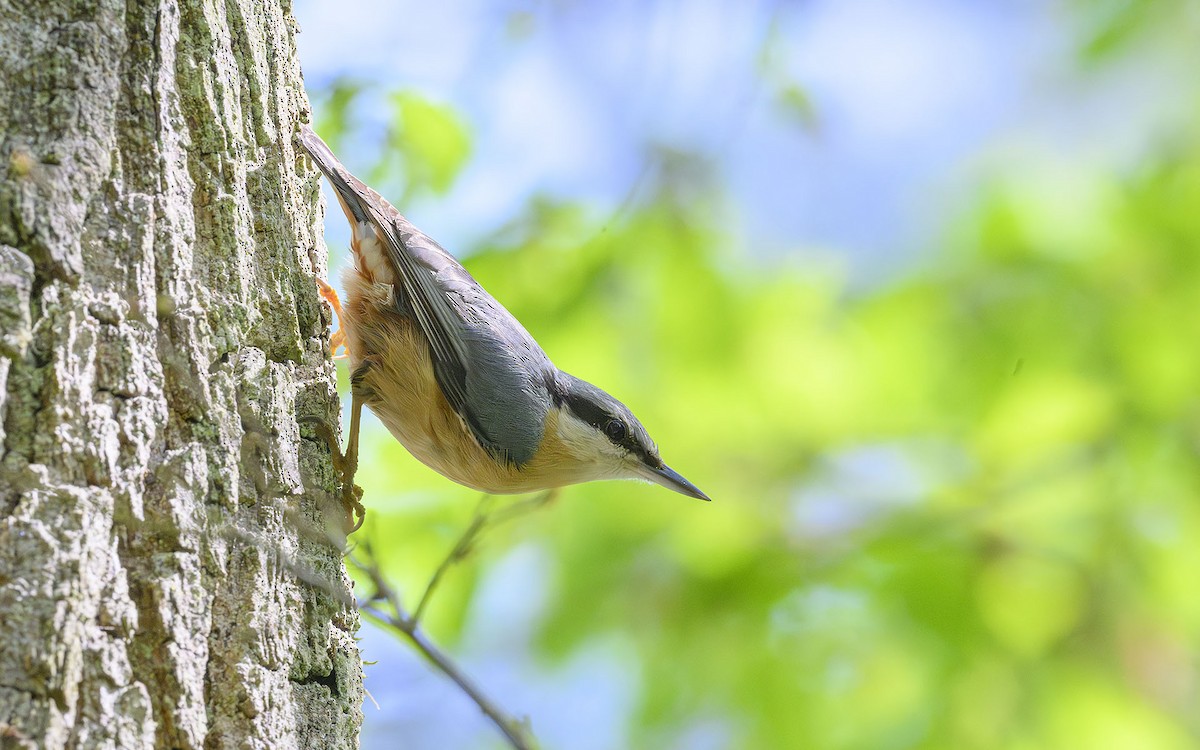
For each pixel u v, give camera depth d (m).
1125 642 10.77
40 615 4.03
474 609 9.68
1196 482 11.30
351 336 7.54
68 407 4.38
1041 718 10.44
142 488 4.57
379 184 9.37
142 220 4.89
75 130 4.74
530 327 10.55
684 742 10.62
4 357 4.32
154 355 4.78
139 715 4.26
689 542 11.02
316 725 5.27
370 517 6.78
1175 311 11.66
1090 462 11.38
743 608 10.83
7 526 4.13
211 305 5.29
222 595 4.83
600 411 8.67
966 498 11.33
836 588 10.96
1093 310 11.78
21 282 4.40
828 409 11.34
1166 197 12.15
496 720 5.82
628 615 10.84
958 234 12.35
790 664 10.64
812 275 11.95
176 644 4.48
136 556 4.53
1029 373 11.55
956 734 10.38
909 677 10.63
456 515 9.70
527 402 8.02
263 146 6.12
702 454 11.23
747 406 11.30
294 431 5.67
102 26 4.91
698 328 11.11
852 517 11.32
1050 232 12.09
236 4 6.09
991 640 10.68
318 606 5.46
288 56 6.86
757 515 11.09
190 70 5.47
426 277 7.48
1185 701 10.59
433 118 9.27
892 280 12.16
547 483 8.53
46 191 4.56
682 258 10.99
